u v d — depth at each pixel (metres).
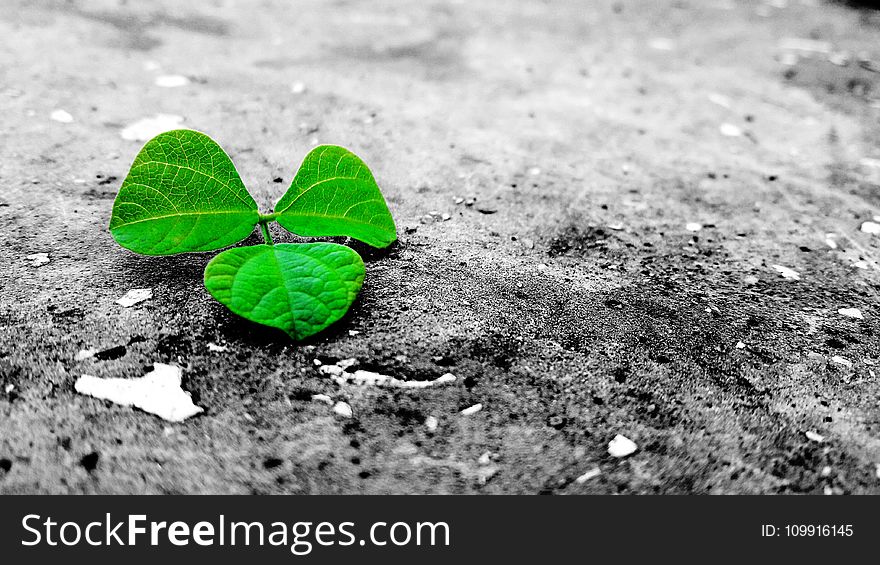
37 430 0.49
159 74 0.73
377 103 0.73
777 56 1.02
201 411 0.50
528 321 0.54
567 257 0.58
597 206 0.63
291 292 0.51
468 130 0.70
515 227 0.60
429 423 0.50
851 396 0.52
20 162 0.61
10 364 0.50
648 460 0.50
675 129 0.72
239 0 1.08
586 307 0.55
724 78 0.90
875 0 1.41
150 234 0.52
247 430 0.49
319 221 0.54
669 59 0.97
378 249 0.57
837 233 0.62
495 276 0.57
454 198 0.62
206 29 0.92
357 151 0.66
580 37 1.05
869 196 0.66
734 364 0.53
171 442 0.49
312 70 0.80
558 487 0.49
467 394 0.51
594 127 0.72
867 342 0.54
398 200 0.61
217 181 0.53
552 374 0.52
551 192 0.63
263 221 0.54
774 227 0.62
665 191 0.65
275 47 0.88
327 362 0.52
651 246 0.60
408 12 1.12
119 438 0.49
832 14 1.33
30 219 0.57
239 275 0.51
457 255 0.58
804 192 0.66
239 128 0.67
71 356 0.51
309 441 0.49
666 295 0.56
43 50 0.75
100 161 0.62
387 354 0.52
